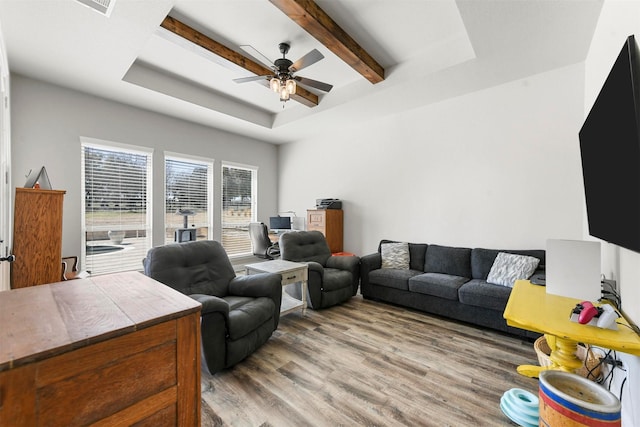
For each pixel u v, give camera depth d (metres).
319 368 2.12
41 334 0.75
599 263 1.67
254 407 1.71
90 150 3.69
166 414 0.92
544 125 3.13
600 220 1.73
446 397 1.80
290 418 1.62
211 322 1.93
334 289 3.44
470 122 3.64
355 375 2.04
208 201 5.07
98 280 1.25
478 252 3.38
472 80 3.28
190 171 4.79
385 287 3.57
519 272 2.88
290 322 3.00
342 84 3.93
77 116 3.53
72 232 3.52
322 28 2.46
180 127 4.56
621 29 1.67
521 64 2.93
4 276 2.09
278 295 2.61
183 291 2.29
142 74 3.42
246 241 5.71
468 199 3.67
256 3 2.39
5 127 2.48
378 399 1.78
